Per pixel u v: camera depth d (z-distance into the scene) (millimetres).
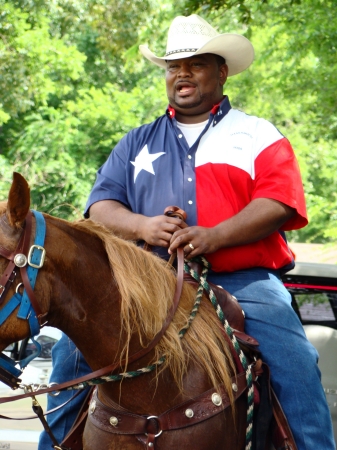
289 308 3229
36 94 15906
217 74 3553
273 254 3377
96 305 2699
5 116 14766
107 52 19891
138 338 2717
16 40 14852
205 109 3502
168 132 3467
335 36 10953
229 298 3045
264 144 3361
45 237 2600
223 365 2770
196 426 2699
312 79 12523
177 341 2725
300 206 3297
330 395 4480
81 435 3082
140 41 14445
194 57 3469
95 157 17875
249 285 3256
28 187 2479
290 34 11836
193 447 2684
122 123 17688
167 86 3545
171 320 2771
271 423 2988
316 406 3041
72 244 2670
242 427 2867
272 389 3021
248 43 3533
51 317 2645
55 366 3309
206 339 2793
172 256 3020
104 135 17953
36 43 15070
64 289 2627
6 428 4281
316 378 3100
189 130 3523
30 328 2521
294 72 12555
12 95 15359
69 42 18438
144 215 3348
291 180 3283
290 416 2996
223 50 3486
